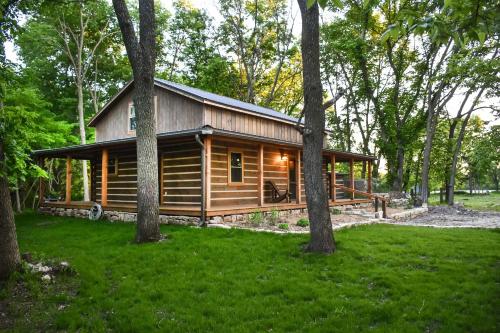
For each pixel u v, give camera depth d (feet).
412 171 111.75
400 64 86.07
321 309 15.25
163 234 30.71
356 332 13.25
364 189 81.25
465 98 81.10
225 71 108.58
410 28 10.83
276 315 14.94
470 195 176.76
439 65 75.92
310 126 24.57
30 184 76.23
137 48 29.63
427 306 15.15
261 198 43.62
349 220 42.06
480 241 27.25
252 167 50.49
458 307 14.97
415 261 21.40
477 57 59.82
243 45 110.32
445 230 33.50
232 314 15.17
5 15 24.84
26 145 24.43
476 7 10.27
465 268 20.01
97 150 49.65
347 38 81.05
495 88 67.51
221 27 109.09
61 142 64.44
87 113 89.81
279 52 107.86
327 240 23.90
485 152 80.48
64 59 84.74
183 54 108.68
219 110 48.62
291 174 60.03
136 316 15.34
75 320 15.10
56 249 27.27
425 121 84.43
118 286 19.11
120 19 29.17
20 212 60.54
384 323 14.01
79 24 80.07
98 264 22.66
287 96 119.34
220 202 44.50
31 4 29.22
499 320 13.82
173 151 46.21
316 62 24.76
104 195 45.62
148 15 29.94
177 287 18.34
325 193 24.50
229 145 46.73
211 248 25.31
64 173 88.22
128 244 28.04
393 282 18.06
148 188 29.09
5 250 19.20
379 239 27.96
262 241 27.02
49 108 85.40
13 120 20.72
